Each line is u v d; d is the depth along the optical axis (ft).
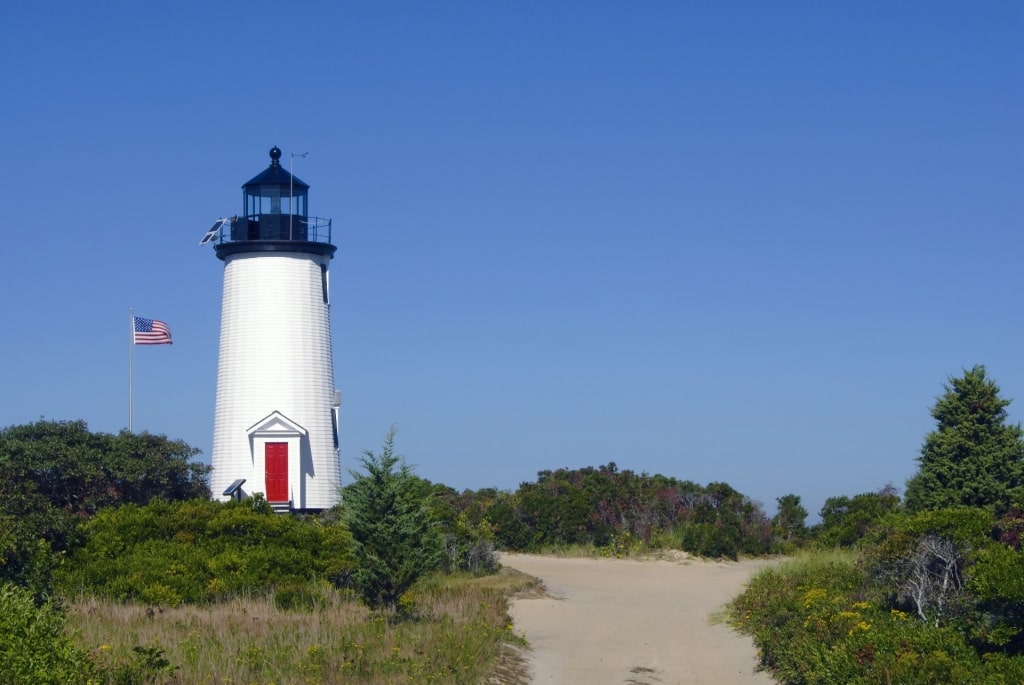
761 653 76.84
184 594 93.45
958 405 104.68
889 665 60.08
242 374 138.51
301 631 74.13
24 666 51.06
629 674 72.95
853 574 88.02
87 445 131.03
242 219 142.20
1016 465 101.50
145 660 59.62
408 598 87.40
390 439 90.02
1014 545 75.36
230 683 59.00
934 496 102.12
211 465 139.64
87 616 79.97
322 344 141.90
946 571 72.74
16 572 76.79
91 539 102.68
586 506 164.45
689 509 170.09
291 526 108.17
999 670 60.39
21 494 102.68
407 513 88.58
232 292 140.77
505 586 109.50
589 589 118.83
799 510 183.11
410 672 63.41
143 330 141.38
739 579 128.98
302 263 140.77
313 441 138.92
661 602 108.99
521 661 75.20
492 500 174.40
